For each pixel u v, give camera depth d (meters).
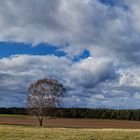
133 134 45.78
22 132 45.12
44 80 83.62
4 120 106.44
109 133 46.06
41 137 41.50
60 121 114.62
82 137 42.12
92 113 147.75
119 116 145.75
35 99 83.00
